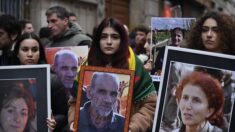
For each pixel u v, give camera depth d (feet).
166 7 66.85
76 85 12.50
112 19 12.47
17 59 14.17
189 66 11.57
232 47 12.72
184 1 79.87
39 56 13.85
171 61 11.64
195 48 13.00
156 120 11.64
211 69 11.46
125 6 60.29
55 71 17.07
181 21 19.94
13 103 12.50
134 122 11.98
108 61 12.50
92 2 48.83
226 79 11.41
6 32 15.43
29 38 13.64
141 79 12.28
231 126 11.35
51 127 12.25
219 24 12.64
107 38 12.37
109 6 55.42
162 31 20.08
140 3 62.28
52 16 18.92
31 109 12.41
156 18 20.15
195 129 11.50
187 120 11.51
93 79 12.00
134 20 61.57
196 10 90.43
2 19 15.51
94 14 49.78
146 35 23.82
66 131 13.38
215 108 11.43
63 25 18.95
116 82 11.89
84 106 11.99
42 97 12.39
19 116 12.47
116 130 11.82
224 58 11.41
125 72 11.87
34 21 38.73
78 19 46.32
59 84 13.84
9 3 36.27
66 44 18.86
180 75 11.59
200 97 11.46
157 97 11.82
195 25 13.03
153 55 20.15
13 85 12.51
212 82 11.43
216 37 12.67
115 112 11.86
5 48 15.37
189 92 11.51
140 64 12.44
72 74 16.98
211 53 11.47
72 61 16.99
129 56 12.44
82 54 17.03
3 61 15.15
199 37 12.95
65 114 13.83
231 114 11.36
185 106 11.53
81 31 19.60
